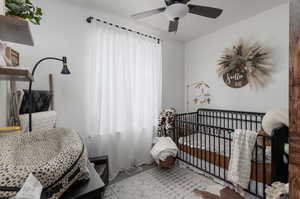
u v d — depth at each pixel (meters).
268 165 1.53
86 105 2.17
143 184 2.04
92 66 2.13
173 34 3.07
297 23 0.43
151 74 2.76
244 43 2.54
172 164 2.40
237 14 2.36
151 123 2.76
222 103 2.89
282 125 1.44
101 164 1.88
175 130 2.70
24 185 0.50
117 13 2.33
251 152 1.58
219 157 1.96
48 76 1.88
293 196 0.44
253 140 1.57
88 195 0.78
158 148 2.36
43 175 0.58
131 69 2.51
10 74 0.72
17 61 1.18
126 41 2.42
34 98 1.51
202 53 3.20
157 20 2.51
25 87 1.72
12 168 0.56
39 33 1.82
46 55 1.87
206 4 2.08
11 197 0.50
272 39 2.25
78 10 2.08
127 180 2.15
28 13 0.94
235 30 2.65
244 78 2.57
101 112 2.22
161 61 2.94
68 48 2.02
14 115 1.30
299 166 0.43
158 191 1.88
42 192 0.56
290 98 0.44
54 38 1.92
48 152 0.76
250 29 2.46
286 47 2.14
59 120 1.97
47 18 1.87
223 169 1.92
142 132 2.67
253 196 1.62
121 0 2.01
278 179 1.39
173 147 2.33
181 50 3.48
